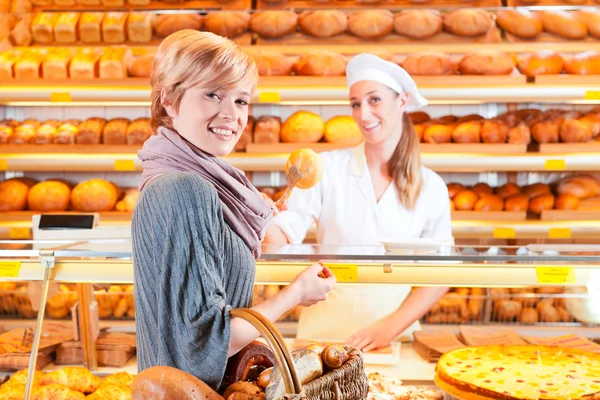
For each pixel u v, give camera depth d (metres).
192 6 3.64
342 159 2.65
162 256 1.15
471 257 1.60
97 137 3.38
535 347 1.88
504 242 2.06
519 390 1.57
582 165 3.24
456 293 2.11
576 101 3.42
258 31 3.41
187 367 1.14
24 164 3.32
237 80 1.24
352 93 2.57
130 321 1.95
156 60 1.28
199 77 1.21
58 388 1.68
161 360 1.16
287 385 1.06
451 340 1.97
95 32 3.42
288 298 1.29
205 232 1.16
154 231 1.17
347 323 2.08
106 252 1.61
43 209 3.38
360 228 2.58
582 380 1.64
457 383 1.63
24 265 1.66
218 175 1.27
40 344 1.79
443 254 1.62
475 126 3.32
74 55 3.33
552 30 3.37
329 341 2.03
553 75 3.22
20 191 3.40
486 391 1.57
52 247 1.68
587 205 3.37
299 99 3.25
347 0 3.62
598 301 1.75
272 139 3.30
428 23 3.37
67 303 1.83
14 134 3.41
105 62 3.25
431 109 3.62
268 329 1.08
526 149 3.33
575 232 3.25
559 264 1.60
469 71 3.24
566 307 1.99
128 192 3.51
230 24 3.37
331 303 2.09
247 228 1.28
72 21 3.43
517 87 3.22
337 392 1.16
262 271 1.62
